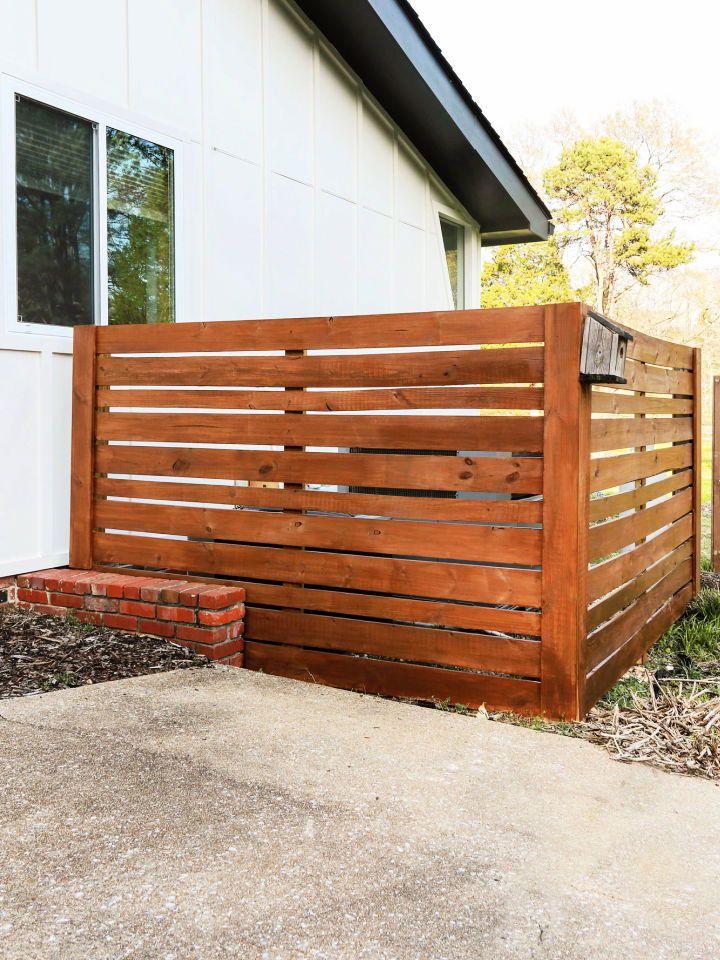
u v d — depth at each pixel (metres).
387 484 3.91
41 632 4.23
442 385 3.77
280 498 4.21
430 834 2.40
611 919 2.02
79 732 3.03
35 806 2.44
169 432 4.51
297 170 7.02
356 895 2.06
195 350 4.40
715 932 1.99
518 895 2.10
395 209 8.52
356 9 6.85
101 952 1.80
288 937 1.88
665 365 5.21
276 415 4.20
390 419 3.89
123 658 3.95
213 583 4.41
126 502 4.65
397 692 3.95
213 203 6.10
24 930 1.86
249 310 6.49
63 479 4.94
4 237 4.53
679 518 5.75
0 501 4.59
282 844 2.29
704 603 5.94
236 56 6.30
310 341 4.07
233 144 6.29
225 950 1.83
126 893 2.02
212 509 4.40
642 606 4.71
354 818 2.47
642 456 4.66
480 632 4.17
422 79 7.65
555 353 3.48
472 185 9.51
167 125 5.67
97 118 5.12
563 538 3.51
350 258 7.78
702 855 2.38
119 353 4.62
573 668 3.53
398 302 8.62
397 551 3.91
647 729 3.50
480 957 1.85
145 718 3.22
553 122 30.58
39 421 4.78
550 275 28.78
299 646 4.24
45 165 4.80
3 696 3.37
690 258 28.03
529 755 3.10
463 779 2.83
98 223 5.14
